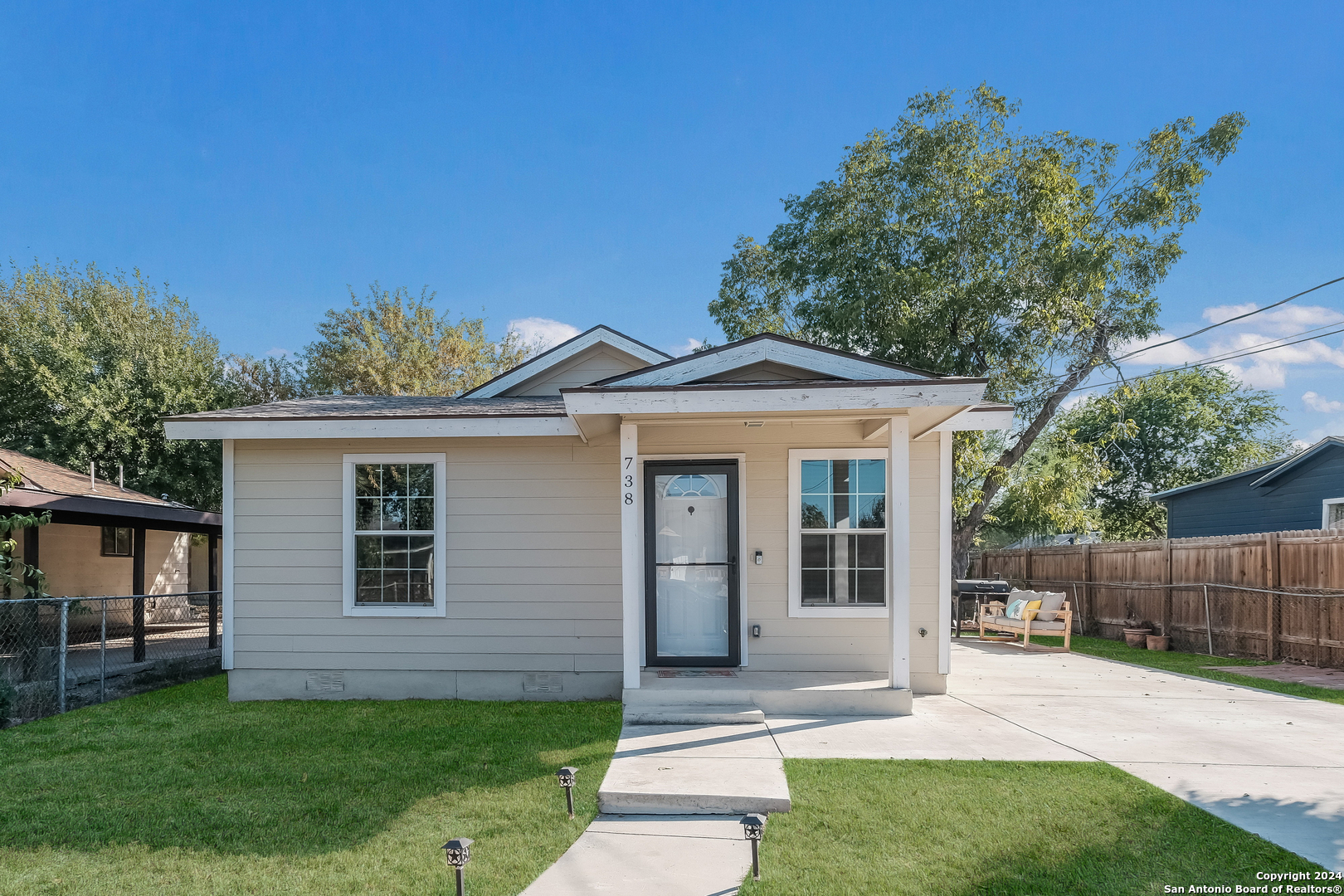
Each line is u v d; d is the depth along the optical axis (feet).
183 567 64.80
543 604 28.86
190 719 25.61
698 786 16.96
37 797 17.74
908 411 24.64
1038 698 27.84
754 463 29.30
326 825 15.83
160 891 12.99
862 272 60.39
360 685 28.89
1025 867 13.30
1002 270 57.72
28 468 37.52
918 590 28.84
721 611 29.32
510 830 15.47
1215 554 42.34
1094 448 60.64
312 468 29.30
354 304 97.71
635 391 23.26
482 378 101.09
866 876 13.07
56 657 28.76
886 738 21.75
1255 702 27.07
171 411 71.72
